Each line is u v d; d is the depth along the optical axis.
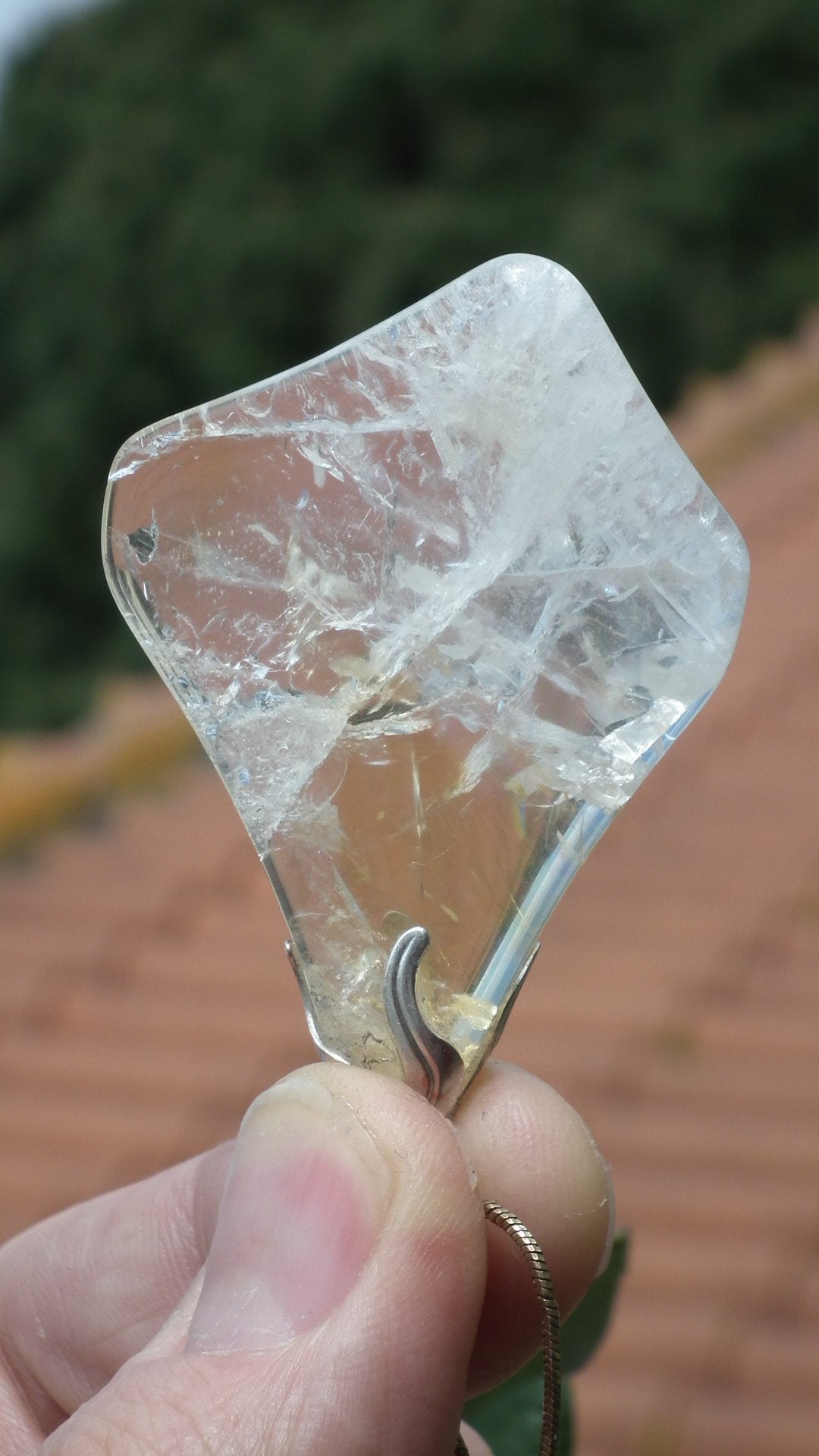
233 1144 0.22
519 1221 0.20
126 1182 0.38
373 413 0.19
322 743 0.19
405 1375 0.18
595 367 0.19
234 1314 0.19
